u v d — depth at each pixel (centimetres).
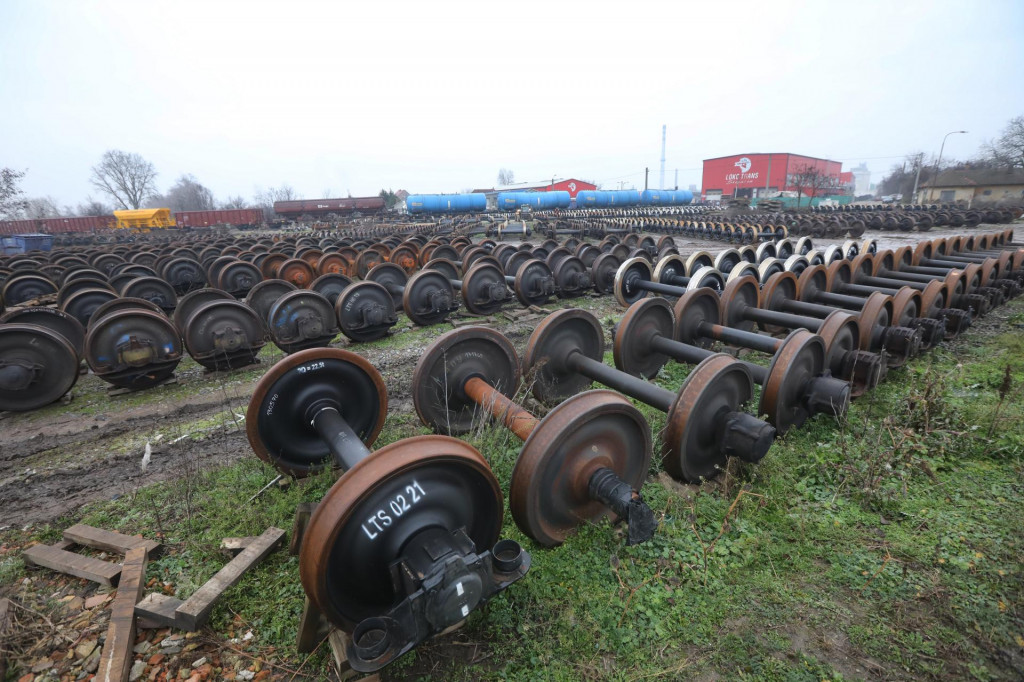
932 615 315
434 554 270
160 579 372
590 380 681
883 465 459
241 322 856
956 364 755
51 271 1889
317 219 6512
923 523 396
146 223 5650
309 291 912
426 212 5656
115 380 761
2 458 590
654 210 6131
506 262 1819
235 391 785
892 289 1153
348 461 375
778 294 959
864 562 359
